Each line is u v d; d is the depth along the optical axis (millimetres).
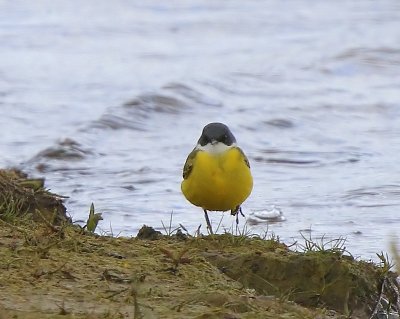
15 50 29812
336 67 28359
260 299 8664
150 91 23438
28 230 10211
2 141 19562
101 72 27016
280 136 20797
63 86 25250
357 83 26781
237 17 35906
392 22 35094
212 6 37844
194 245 10203
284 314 8289
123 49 30547
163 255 9633
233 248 10188
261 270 9734
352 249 12531
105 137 20188
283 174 17375
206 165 10672
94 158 18469
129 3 37500
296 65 28344
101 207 14844
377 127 21656
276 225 13891
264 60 28906
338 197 15656
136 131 20891
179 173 17328
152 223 13906
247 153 18953
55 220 11602
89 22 34250
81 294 8266
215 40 32469
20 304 7902
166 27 34125
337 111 23094
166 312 7895
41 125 21016
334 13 36969
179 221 14000
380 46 30281
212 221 14039
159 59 29125
